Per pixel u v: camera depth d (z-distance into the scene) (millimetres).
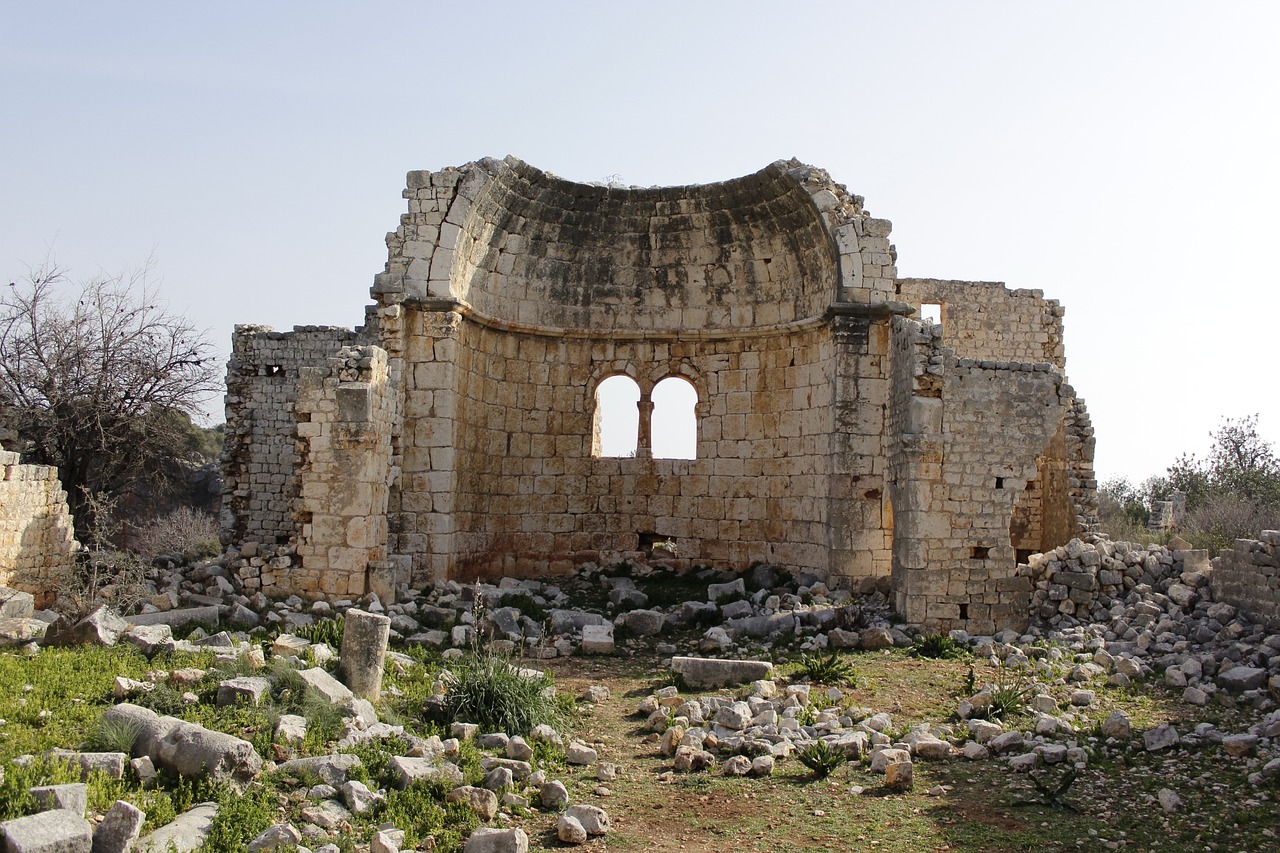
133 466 33062
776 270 24062
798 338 23562
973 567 17953
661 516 25188
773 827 9648
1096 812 9820
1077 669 14547
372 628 12227
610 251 24906
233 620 15789
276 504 29891
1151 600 17156
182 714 10227
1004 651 16203
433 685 13086
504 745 11148
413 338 21609
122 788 8523
